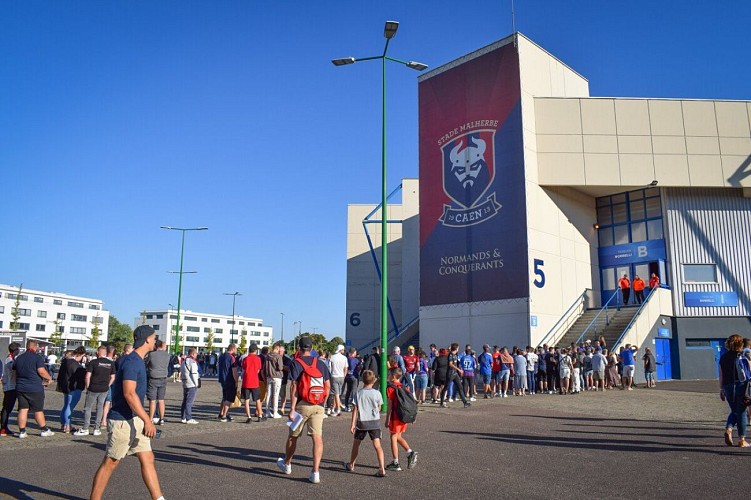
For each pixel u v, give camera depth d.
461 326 27.66
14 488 6.79
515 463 8.30
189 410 12.91
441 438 10.61
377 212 45.47
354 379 16.06
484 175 27.95
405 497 6.46
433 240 29.44
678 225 29.27
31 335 95.81
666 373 27.62
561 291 27.73
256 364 13.27
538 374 21.38
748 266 29.14
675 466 8.03
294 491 6.72
